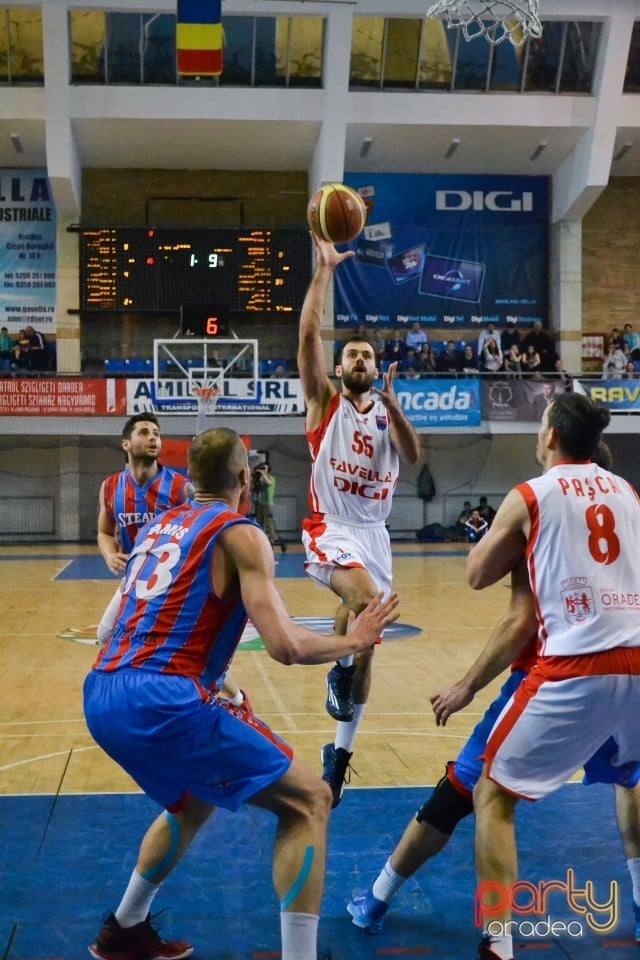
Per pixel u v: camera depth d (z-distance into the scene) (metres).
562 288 22.05
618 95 20.27
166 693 2.64
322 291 4.52
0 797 4.36
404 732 5.68
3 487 22.00
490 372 20.55
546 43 20.09
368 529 4.71
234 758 2.65
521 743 2.76
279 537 21.77
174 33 19.53
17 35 19.36
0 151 21.02
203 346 20.09
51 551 20.16
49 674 7.48
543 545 2.82
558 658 2.75
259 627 2.63
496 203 22.45
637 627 2.75
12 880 3.42
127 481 5.24
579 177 21.06
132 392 19.27
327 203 4.39
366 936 3.06
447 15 12.84
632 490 2.97
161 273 20.62
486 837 2.75
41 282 21.66
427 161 21.80
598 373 21.27
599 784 4.58
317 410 4.71
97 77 19.72
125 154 21.17
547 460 3.05
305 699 6.59
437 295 22.38
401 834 3.92
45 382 19.25
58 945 2.94
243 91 19.89
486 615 10.93
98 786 4.54
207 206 21.98
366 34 19.84
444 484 23.20
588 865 3.59
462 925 3.13
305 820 2.68
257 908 3.23
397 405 4.59
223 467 2.98
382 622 2.81
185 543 2.79
